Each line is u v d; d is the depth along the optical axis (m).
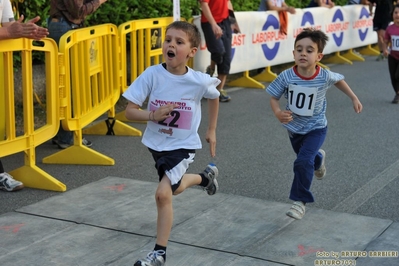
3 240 4.83
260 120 9.21
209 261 4.48
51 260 4.49
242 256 4.58
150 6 10.37
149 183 6.26
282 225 5.18
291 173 6.70
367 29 16.09
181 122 4.44
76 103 6.77
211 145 4.71
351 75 13.38
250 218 5.33
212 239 4.88
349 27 15.22
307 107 5.26
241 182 6.37
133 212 5.45
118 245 4.76
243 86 11.88
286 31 12.49
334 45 14.70
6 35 5.47
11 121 5.79
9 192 5.95
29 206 5.57
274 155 7.39
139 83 4.46
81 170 6.70
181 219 5.28
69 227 5.11
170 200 4.32
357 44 15.73
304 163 5.16
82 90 6.89
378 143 7.98
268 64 12.29
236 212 5.46
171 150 4.43
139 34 8.72
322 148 7.69
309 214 5.42
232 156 7.32
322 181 6.41
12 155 7.26
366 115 9.61
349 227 5.15
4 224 5.15
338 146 7.79
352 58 15.62
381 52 15.48
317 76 5.25
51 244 4.77
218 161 7.12
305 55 5.15
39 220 5.25
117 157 7.22
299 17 13.05
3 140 6.04
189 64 10.30
